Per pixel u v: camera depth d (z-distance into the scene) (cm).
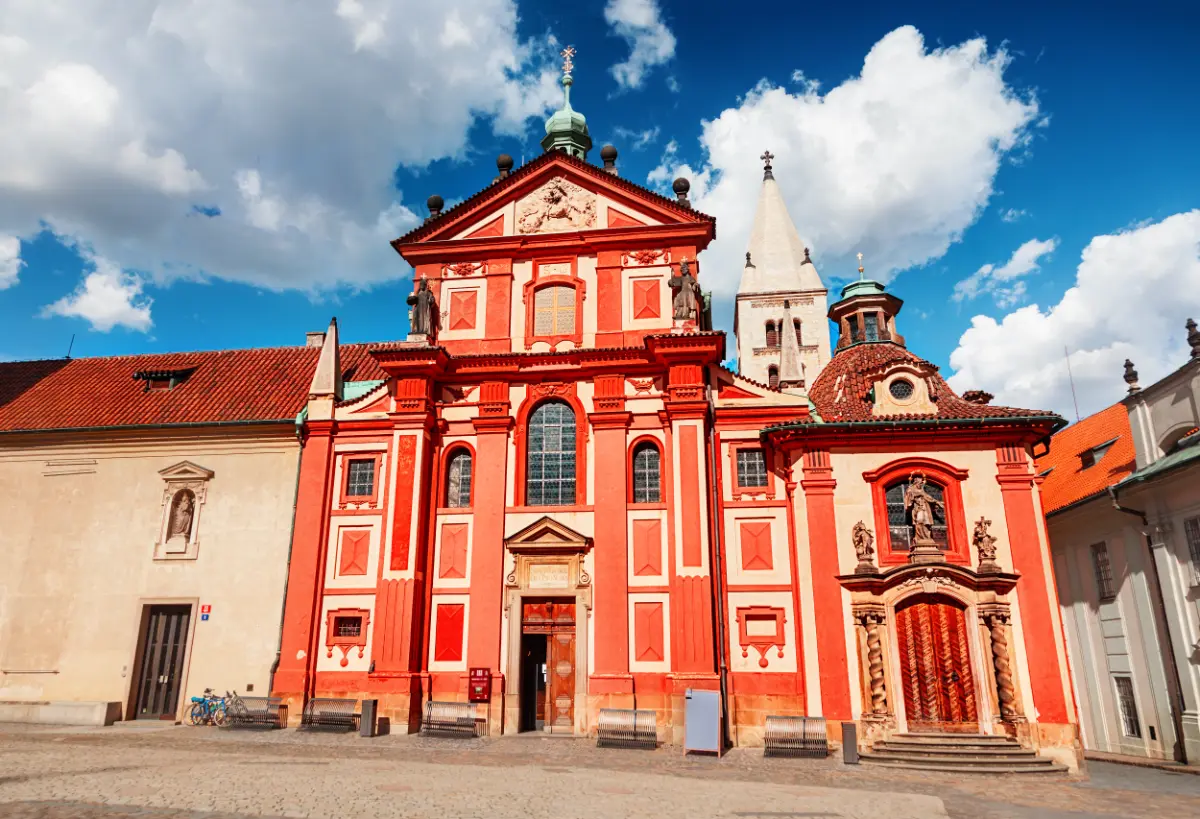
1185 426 2362
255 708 2467
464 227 2978
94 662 2720
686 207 2859
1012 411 2525
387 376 3169
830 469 2503
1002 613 2289
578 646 2473
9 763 1641
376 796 1367
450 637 2547
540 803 1368
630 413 2669
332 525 2702
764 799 1519
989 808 1562
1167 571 2394
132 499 2869
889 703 2255
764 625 2462
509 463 2684
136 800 1273
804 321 5697
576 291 2845
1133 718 2591
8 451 2991
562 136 3616
